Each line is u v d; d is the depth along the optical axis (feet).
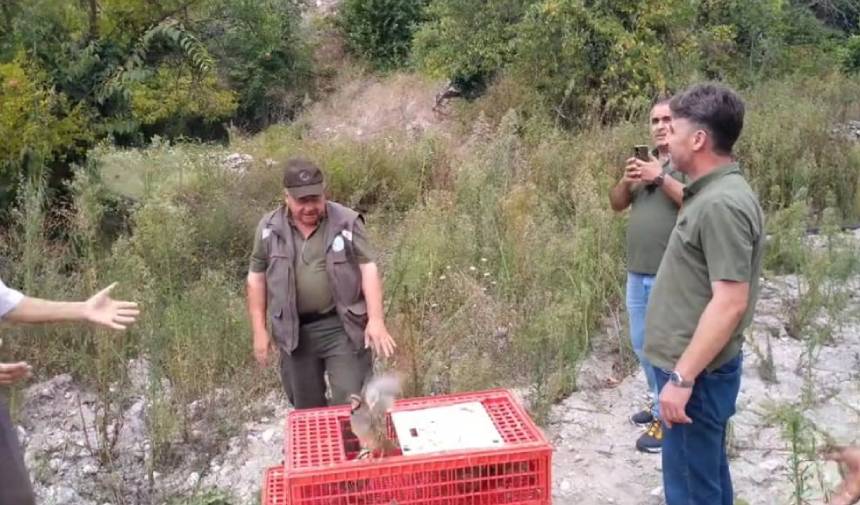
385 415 10.01
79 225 22.71
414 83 70.03
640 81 48.19
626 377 19.27
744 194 10.23
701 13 61.82
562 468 15.71
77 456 16.58
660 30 51.57
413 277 20.06
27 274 20.67
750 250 10.11
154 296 18.71
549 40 48.88
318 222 14.16
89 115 34.63
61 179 31.78
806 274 21.90
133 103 39.78
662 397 10.35
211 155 35.19
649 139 31.91
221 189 30.71
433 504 9.54
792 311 21.40
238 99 73.36
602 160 31.04
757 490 14.44
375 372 16.21
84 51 35.60
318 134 67.21
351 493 9.35
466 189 27.32
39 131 30.04
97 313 10.48
